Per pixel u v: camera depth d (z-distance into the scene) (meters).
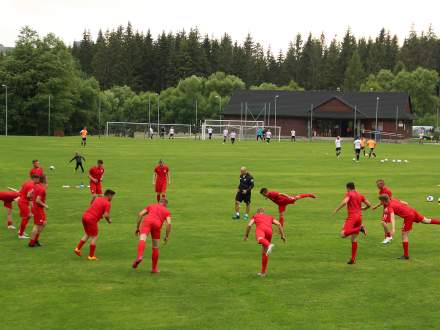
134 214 24.23
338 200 28.73
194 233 20.58
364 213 25.27
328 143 89.62
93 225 16.58
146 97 141.75
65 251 17.73
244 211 25.36
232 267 16.12
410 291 14.08
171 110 139.38
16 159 47.78
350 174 40.62
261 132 94.62
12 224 21.59
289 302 13.20
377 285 14.55
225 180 36.25
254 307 12.85
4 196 20.48
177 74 167.38
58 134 105.56
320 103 116.62
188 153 58.47
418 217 17.23
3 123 111.44
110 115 138.88
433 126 137.75
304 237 20.14
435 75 146.62
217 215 24.23
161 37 178.25
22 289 13.96
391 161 52.25
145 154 56.00
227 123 122.06
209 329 11.57
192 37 177.88
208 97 142.62
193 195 29.86
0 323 11.80
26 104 109.94
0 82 110.50
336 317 12.27
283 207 21.09
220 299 13.37
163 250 18.03
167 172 27.55
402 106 114.44
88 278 14.91
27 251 17.70
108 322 11.91
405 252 17.23
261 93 126.31
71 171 39.75
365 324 11.90
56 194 29.33
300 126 119.44
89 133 128.88
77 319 12.06
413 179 38.16
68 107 116.38
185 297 13.49
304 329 11.60
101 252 17.66
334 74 182.25
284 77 194.25
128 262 16.52
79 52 199.75
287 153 61.28
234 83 145.25
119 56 172.50
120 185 33.50
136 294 13.67
